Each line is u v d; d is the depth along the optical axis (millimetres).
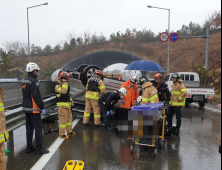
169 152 4727
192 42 39781
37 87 4461
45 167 3873
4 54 25047
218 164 4113
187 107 11820
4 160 3232
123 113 4785
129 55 36406
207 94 11391
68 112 5816
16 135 6031
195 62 30500
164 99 6668
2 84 5523
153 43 47562
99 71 6883
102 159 4270
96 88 6762
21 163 4039
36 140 4512
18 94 6379
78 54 46562
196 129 6816
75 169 3664
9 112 4730
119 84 8039
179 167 3959
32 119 4492
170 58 36969
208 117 8859
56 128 6645
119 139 5609
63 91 5363
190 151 4801
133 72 8906
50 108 7855
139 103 5773
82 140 5492
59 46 53000
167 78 15102
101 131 6387
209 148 5012
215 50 29516
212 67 24422
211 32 39906
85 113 6953
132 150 4625
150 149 4906
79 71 8141
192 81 14570
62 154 4500
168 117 6465
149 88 5469
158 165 4031
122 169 3842
